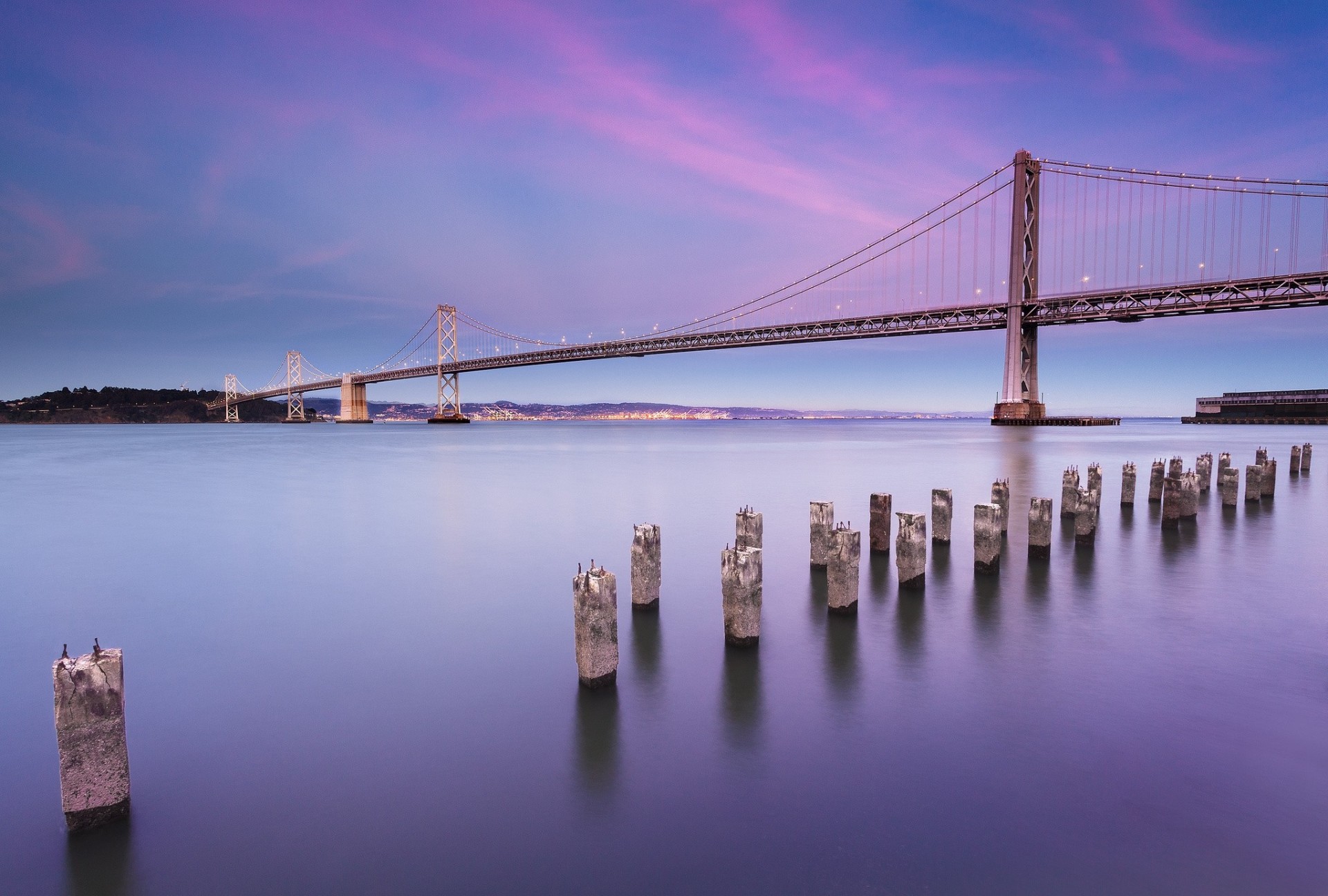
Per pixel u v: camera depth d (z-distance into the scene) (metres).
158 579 11.59
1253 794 5.11
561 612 9.65
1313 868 4.33
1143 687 6.95
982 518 10.81
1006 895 4.13
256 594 10.62
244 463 39.34
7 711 6.66
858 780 5.35
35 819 4.96
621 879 4.33
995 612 9.23
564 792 5.23
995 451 43.44
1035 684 7.05
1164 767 5.48
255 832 4.79
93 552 13.82
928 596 9.93
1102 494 21.05
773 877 4.32
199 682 7.23
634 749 5.84
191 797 5.18
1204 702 6.63
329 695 6.91
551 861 4.49
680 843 4.64
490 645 8.30
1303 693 6.79
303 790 5.27
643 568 9.28
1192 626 8.75
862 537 14.22
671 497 21.64
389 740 6.00
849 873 4.34
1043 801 5.04
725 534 15.21
